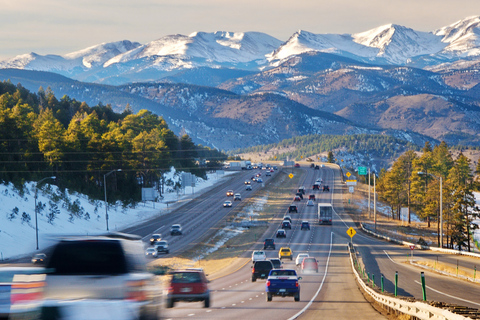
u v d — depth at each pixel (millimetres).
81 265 22484
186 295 57844
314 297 77812
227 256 167375
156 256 162625
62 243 22641
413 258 155750
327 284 99625
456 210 199000
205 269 141125
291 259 151000
